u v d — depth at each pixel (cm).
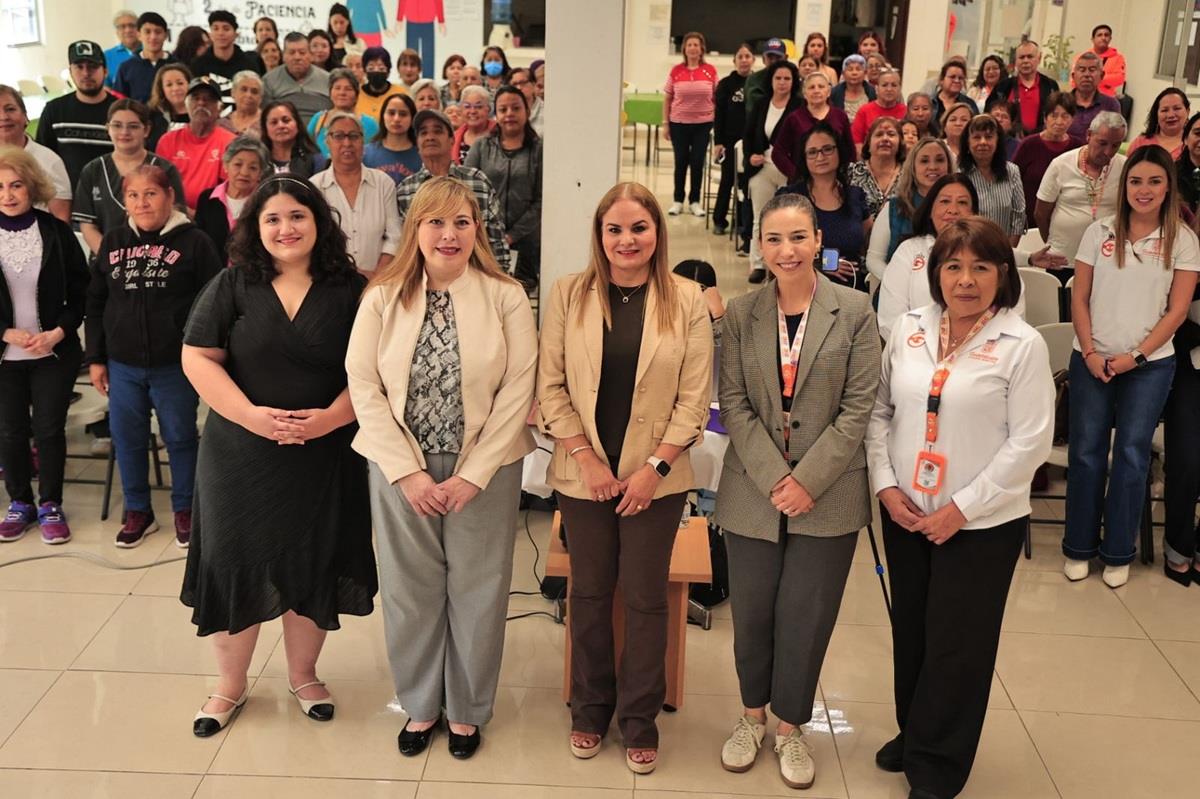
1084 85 727
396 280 284
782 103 804
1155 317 393
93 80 581
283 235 286
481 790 293
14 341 417
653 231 273
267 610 300
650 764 300
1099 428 409
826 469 274
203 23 1349
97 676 341
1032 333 267
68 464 511
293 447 294
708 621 378
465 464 285
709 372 283
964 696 278
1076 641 378
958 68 807
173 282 406
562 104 382
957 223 268
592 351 279
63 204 529
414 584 294
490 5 1366
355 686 340
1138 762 313
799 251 272
